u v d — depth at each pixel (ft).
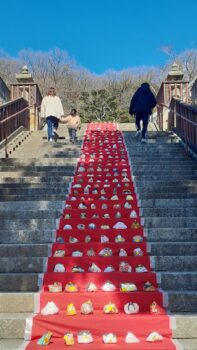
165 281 14.97
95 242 17.62
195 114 30.89
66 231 18.49
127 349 11.44
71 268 16.11
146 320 12.57
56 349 11.48
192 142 31.73
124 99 140.67
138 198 22.79
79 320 12.64
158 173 27.45
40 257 16.38
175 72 48.37
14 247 17.06
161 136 39.68
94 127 53.57
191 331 12.47
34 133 42.88
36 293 13.97
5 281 15.12
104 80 170.09
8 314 13.38
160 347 11.55
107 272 15.29
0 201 22.43
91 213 20.58
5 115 35.83
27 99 49.52
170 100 46.91
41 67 188.85
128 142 36.91
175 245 17.01
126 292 13.96
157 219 19.34
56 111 37.73
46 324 12.68
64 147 35.91
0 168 28.04
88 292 14.19
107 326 12.56
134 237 17.69
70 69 184.65
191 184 24.58
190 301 13.76
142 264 16.05
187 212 20.48
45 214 20.59
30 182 25.52
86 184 25.13
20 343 12.12
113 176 26.48
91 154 32.76
